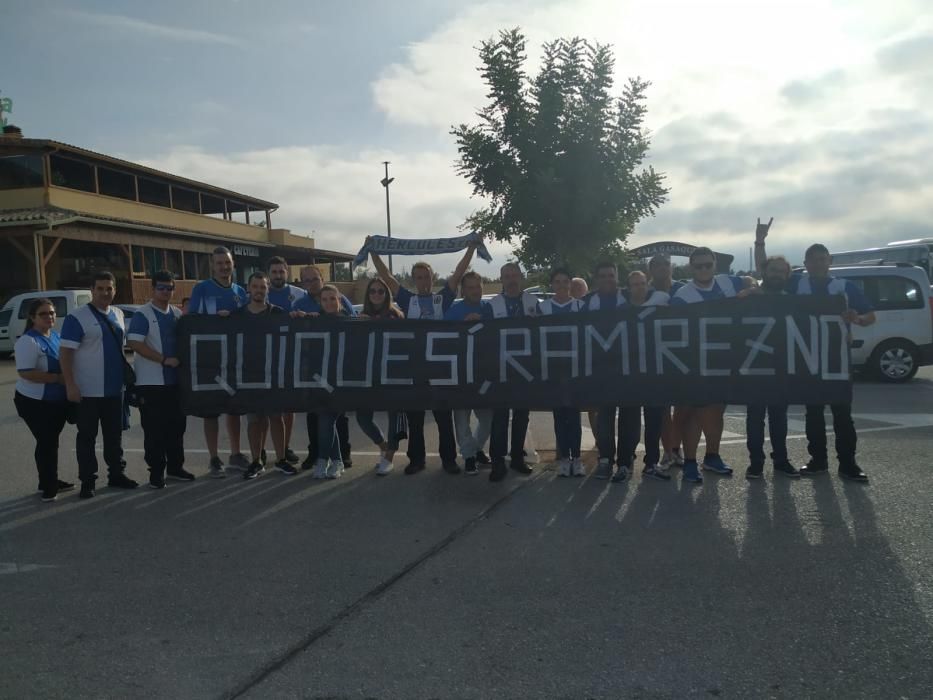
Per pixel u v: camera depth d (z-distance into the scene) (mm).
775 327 5910
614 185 8883
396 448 6617
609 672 3068
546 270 9906
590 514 5219
